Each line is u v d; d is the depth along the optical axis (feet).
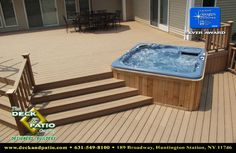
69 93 20.95
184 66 23.88
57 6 47.70
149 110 20.76
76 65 25.17
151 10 42.09
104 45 32.55
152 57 26.68
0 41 38.29
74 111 20.11
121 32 40.19
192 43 31.19
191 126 18.19
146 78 21.09
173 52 27.55
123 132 17.98
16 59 28.25
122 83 22.41
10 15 45.62
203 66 21.98
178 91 20.08
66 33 41.81
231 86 24.27
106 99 21.18
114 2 50.26
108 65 24.66
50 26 48.73
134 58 26.37
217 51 26.94
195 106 20.02
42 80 21.72
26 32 44.47
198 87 19.22
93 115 20.04
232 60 27.04
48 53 30.22
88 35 39.34
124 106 20.79
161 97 21.13
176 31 35.22
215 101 21.48
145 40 33.99
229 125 18.07
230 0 32.19
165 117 19.57
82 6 49.14
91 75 22.21
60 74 22.90
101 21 42.78
